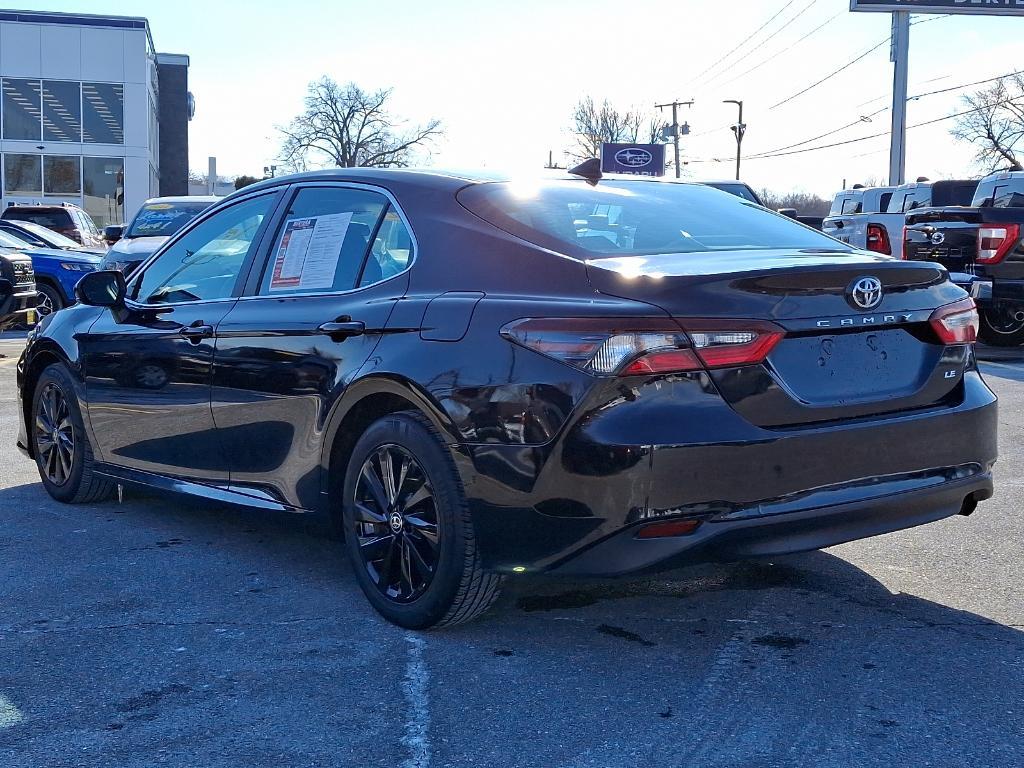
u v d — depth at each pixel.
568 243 3.65
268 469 4.34
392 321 3.77
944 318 3.70
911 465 3.57
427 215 3.96
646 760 2.85
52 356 5.62
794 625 3.84
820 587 4.26
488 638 3.73
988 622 3.86
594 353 3.22
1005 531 5.07
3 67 41.56
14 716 3.13
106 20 42.44
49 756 2.89
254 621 3.90
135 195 43.56
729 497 3.24
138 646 3.66
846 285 3.47
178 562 4.64
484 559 3.49
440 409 3.49
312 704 3.20
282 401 4.19
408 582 3.76
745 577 4.39
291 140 77.50
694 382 3.23
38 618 3.94
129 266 13.63
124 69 42.84
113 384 5.12
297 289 4.32
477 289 3.63
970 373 3.83
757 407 3.28
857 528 3.46
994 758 2.84
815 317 3.39
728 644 3.67
